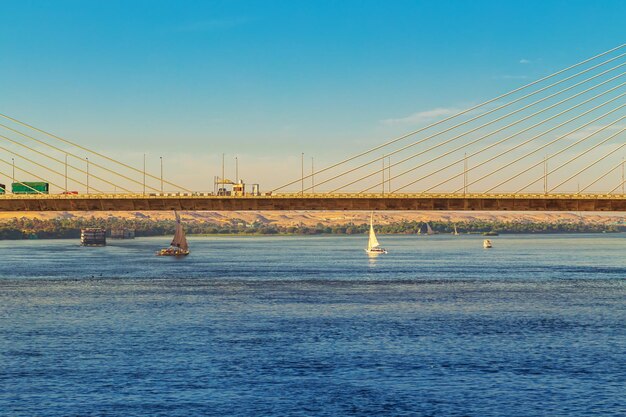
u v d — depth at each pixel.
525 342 106.19
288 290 171.25
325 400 78.19
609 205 162.50
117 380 85.25
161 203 168.00
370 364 92.94
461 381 85.06
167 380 85.44
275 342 106.19
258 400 78.00
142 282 193.12
